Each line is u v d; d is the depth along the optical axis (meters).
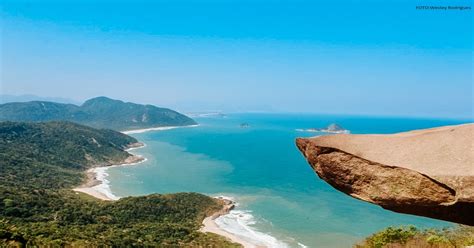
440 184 6.71
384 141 7.90
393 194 7.15
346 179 7.75
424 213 7.05
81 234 59.00
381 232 14.05
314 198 95.75
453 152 7.14
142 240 60.25
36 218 66.62
